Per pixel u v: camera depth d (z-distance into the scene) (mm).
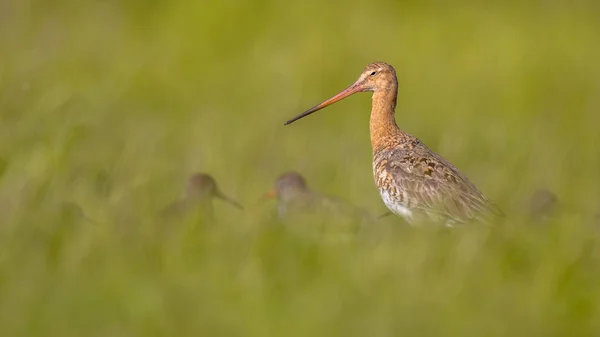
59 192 13547
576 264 11352
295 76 22734
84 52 23266
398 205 13562
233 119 20219
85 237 11578
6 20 24641
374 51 24422
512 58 24062
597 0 28703
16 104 17219
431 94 22500
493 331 10117
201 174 13992
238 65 23734
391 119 14508
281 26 25578
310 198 13406
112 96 20062
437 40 25266
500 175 16500
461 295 10664
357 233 12500
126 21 25625
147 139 17922
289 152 17922
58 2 25797
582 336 10219
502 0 28312
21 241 11430
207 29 24984
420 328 10055
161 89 22078
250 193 15141
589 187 16562
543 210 13867
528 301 10602
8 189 13328
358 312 10312
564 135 20219
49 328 9953
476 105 21828
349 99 22156
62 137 15820
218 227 12391
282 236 11867
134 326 10062
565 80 23422
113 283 10602
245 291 10633
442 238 12133
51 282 10578
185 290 10633
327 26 25422
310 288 10781
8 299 10281
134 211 13086
